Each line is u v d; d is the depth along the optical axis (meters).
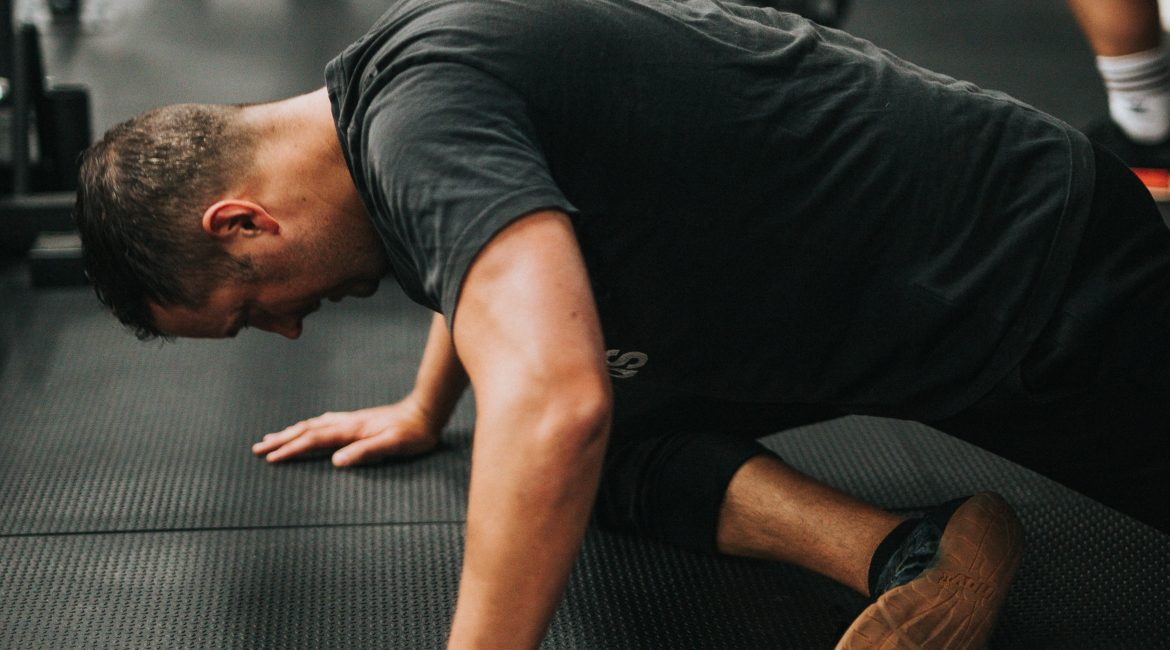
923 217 0.96
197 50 3.53
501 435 0.73
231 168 0.92
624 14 0.92
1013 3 3.96
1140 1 1.93
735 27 0.97
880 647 1.02
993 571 1.08
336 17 3.87
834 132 0.95
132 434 1.67
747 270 0.96
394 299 2.18
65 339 1.98
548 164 0.88
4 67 2.39
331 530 1.45
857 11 3.86
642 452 1.35
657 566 1.38
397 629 1.27
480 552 0.76
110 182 0.93
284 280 0.98
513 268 0.75
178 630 1.26
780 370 1.03
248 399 1.79
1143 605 1.31
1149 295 0.98
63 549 1.40
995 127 0.99
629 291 0.97
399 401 1.79
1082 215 0.97
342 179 0.94
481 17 0.87
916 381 1.02
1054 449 1.06
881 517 1.21
